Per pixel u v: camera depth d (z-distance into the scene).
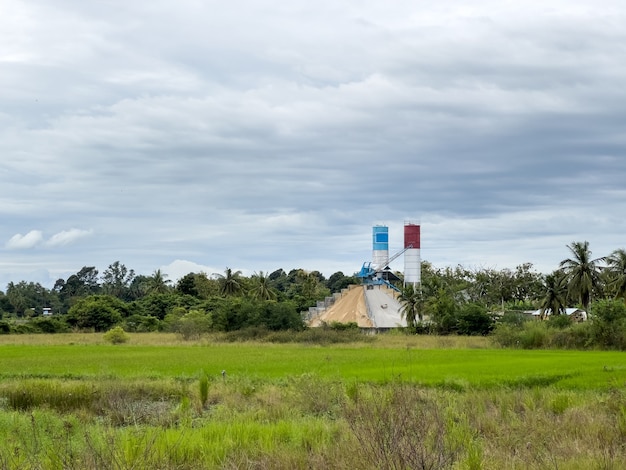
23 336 89.81
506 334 67.94
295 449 14.68
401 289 137.00
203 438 16.05
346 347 66.81
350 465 11.70
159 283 149.38
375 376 35.28
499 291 140.38
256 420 20.98
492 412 21.11
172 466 12.68
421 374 35.94
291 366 42.69
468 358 49.16
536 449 14.63
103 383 29.44
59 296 199.12
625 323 63.44
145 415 22.55
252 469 13.03
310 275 169.50
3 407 26.20
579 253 92.56
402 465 10.62
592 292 93.62
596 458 13.03
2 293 173.25
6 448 13.53
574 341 65.19
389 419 11.95
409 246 145.38
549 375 35.03
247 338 82.88
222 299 126.50
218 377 35.31
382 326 117.94
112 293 188.75
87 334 97.62
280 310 90.69
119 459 11.59
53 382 30.17
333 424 17.92
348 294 137.88
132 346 68.06
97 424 18.83
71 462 11.22
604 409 21.39
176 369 41.09
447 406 21.23
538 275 142.12
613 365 41.62
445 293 95.38
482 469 12.05
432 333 91.12
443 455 11.34
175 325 95.69
